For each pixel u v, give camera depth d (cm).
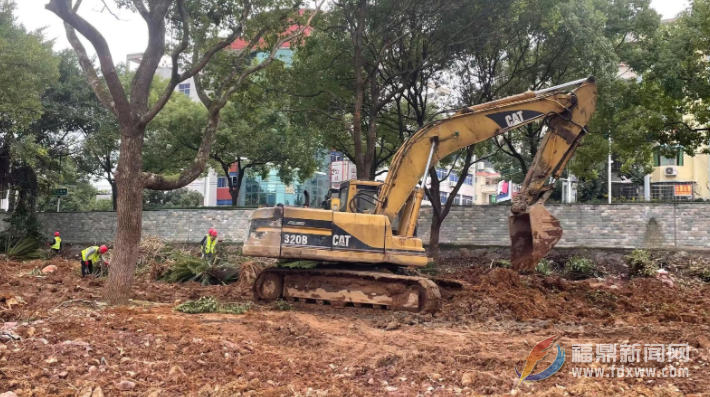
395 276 1226
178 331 920
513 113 1310
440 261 2284
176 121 2969
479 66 1981
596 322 1134
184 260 1814
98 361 717
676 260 2031
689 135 1870
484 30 1789
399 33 1883
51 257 2578
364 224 1249
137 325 935
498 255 2266
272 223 1238
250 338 912
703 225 2083
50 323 911
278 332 969
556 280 1591
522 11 1686
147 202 4812
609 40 1858
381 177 3306
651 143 2003
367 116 2164
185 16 1180
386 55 1989
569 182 3591
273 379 696
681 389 667
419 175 1304
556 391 651
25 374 655
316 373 732
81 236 2931
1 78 2106
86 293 1351
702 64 1747
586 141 2041
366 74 1958
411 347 891
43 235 2905
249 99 1895
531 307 1228
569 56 1841
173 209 2702
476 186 6775
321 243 1233
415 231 1303
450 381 709
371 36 1869
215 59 1480
